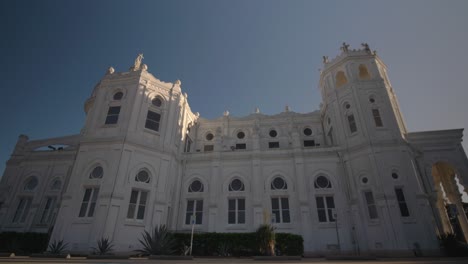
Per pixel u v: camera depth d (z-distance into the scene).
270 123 32.22
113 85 24.69
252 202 23.02
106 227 18.39
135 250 18.33
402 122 24.39
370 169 21.30
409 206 19.31
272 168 24.56
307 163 24.28
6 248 19.77
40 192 24.77
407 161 20.61
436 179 25.80
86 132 22.78
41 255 15.22
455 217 26.05
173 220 23.17
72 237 18.70
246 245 18.67
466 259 14.48
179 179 25.20
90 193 20.38
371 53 26.03
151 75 25.36
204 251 18.91
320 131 30.67
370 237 19.83
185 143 28.83
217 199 23.64
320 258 17.11
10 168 26.75
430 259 14.78
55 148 28.45
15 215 24.45
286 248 18.27
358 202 21.30
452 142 23.20
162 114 25.03
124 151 21.19
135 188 20.91
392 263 11.94
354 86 24.41
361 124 22.92
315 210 22.27
